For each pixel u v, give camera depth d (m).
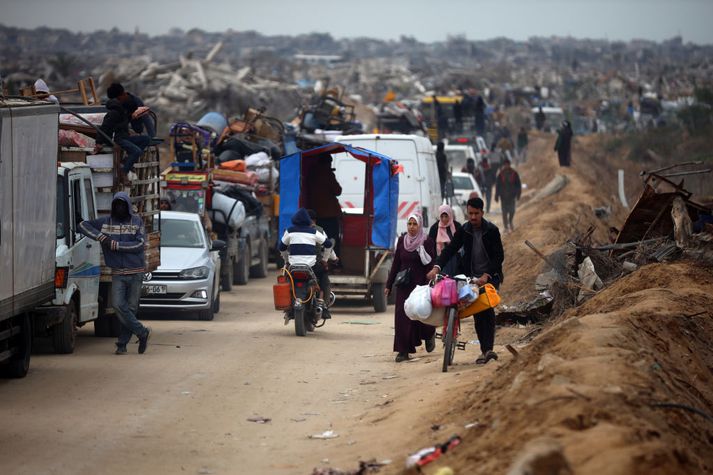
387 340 54.25
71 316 46.84
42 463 26.95
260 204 89.06
